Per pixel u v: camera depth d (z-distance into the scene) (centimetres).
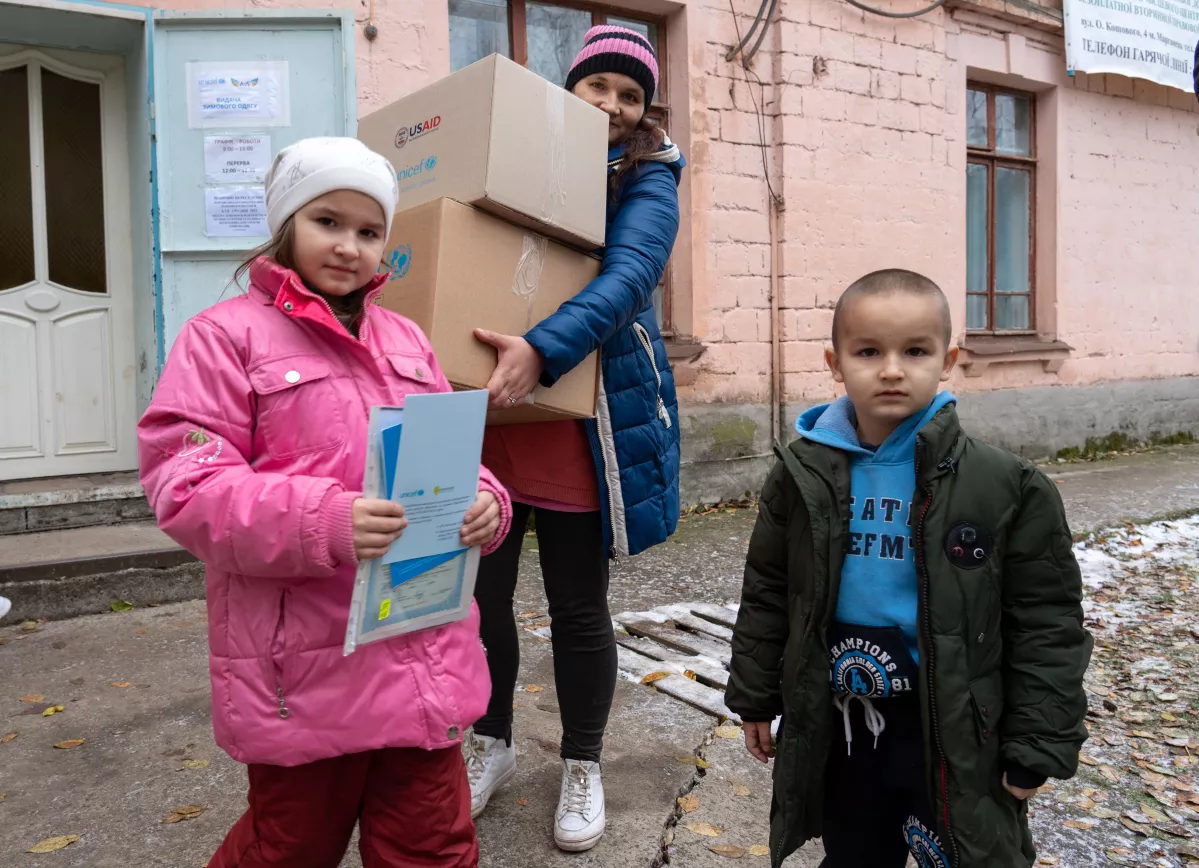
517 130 182
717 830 226
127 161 489
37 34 447
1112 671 354
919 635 144
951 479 146
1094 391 877
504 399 181
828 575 152
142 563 389
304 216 142
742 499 643
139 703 295
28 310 472
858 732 156
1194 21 898
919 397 148
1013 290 855
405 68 492
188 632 361
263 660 136
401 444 129
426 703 141
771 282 654
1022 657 145
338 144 143
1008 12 770
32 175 470
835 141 671
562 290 201
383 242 149
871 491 154
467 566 147
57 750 262
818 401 671
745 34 629
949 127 741
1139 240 909
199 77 429
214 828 222
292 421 137
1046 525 144
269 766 141
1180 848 230
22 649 342
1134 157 900
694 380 621
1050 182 847
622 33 219
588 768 217
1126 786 264
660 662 340
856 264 687
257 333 138
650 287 204
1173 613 423
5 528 424
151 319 463
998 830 142
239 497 127
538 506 213
